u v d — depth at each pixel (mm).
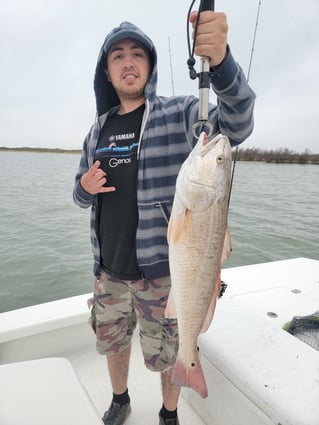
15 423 1278
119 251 1774
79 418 1312
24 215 9898
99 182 1652
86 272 5754
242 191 16406
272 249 7383
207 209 1274
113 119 1903
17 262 6129
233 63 1263
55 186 16359
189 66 1240
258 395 1421
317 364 1556
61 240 7477
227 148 1297
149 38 1733
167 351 1776
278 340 1724
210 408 1864
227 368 1601
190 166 1274
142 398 2205
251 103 1392
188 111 1674
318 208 12031
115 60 1760
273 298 2650
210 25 1152
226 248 1330
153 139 1690
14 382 1467
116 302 1880
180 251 1276
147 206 1677
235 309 2020
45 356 2422
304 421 1244
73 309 2477
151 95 1718
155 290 1737
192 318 1315
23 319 2332
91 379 2334
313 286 2959
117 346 1941
